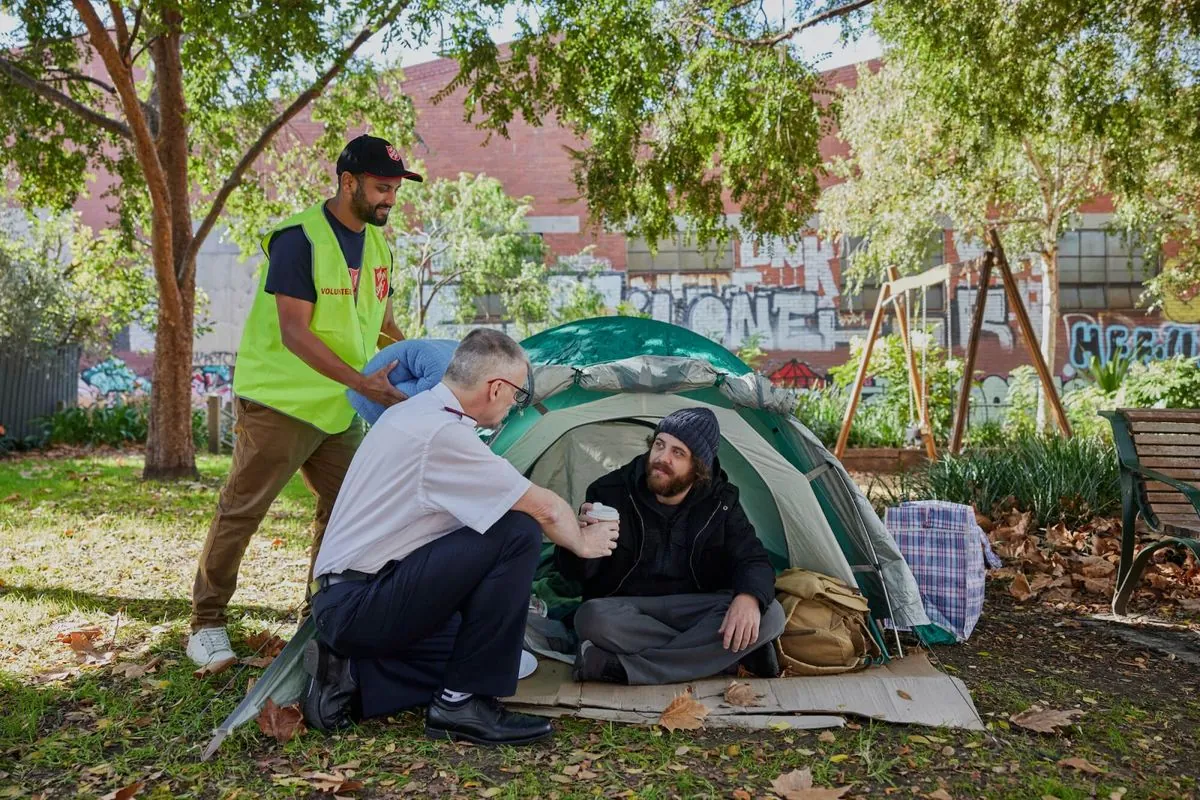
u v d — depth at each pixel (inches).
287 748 107.0
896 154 516.7
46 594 176.2
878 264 575.5
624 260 741.3
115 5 310.8
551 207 745.0
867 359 395.2
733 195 332.2
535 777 101.1
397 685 114.5
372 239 142.8
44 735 112.2
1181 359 479.2
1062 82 293.3
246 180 434.3
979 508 256.5
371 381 126.0
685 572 137.6
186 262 363.9
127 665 134.0
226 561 136.9
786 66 297.6
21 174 380.8
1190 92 303.4
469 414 112.6
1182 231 520.4
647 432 170.2
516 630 110.3
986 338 718.5
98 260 536.4
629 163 312.2
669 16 297.1
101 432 542.6
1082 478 256.4
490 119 301.4
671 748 109.3
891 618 148.9
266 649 142.8
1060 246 721.6
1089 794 99.8
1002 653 152.9
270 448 134.0
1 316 509.0
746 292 737.6
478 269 626.8
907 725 117.2
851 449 398.6
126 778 100.2
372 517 110.4
